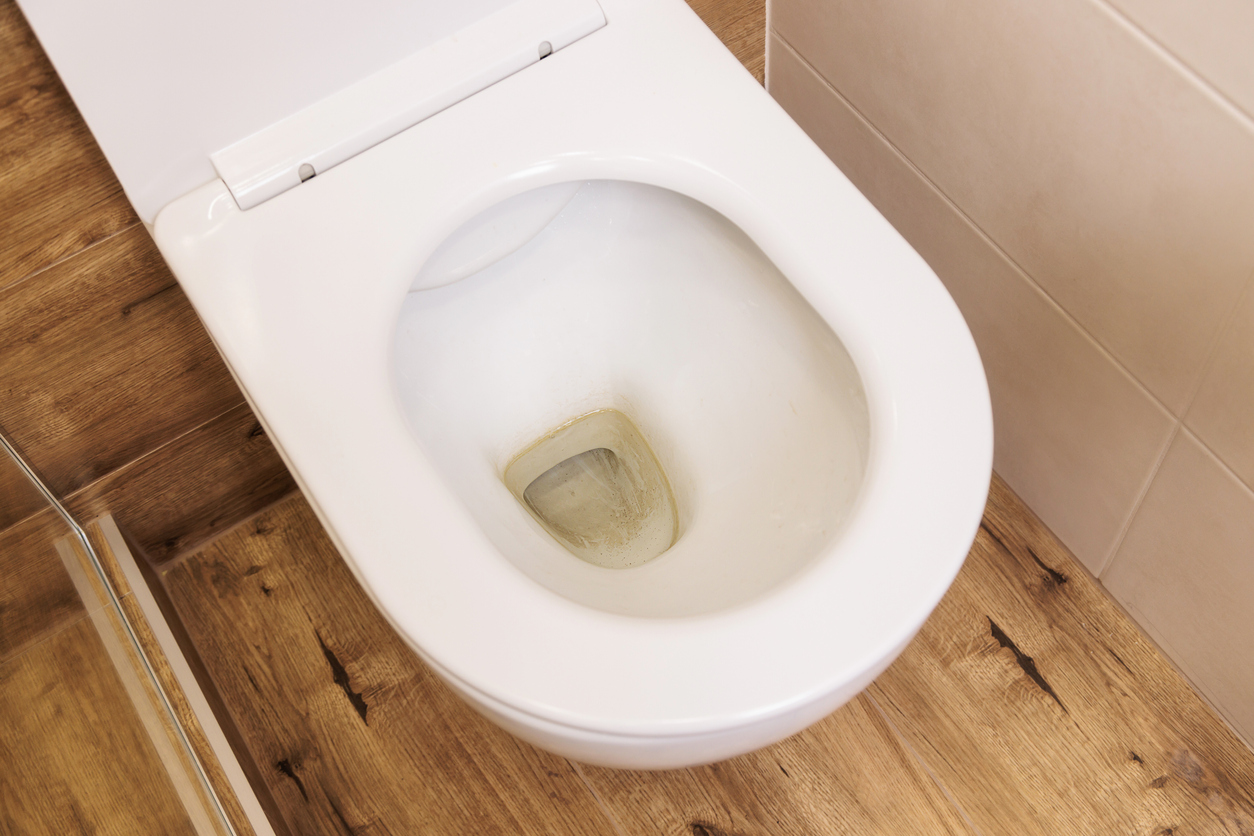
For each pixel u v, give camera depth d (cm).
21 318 77
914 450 56
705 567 73
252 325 63
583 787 91
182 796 82
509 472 89
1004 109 75
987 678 93
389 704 95
